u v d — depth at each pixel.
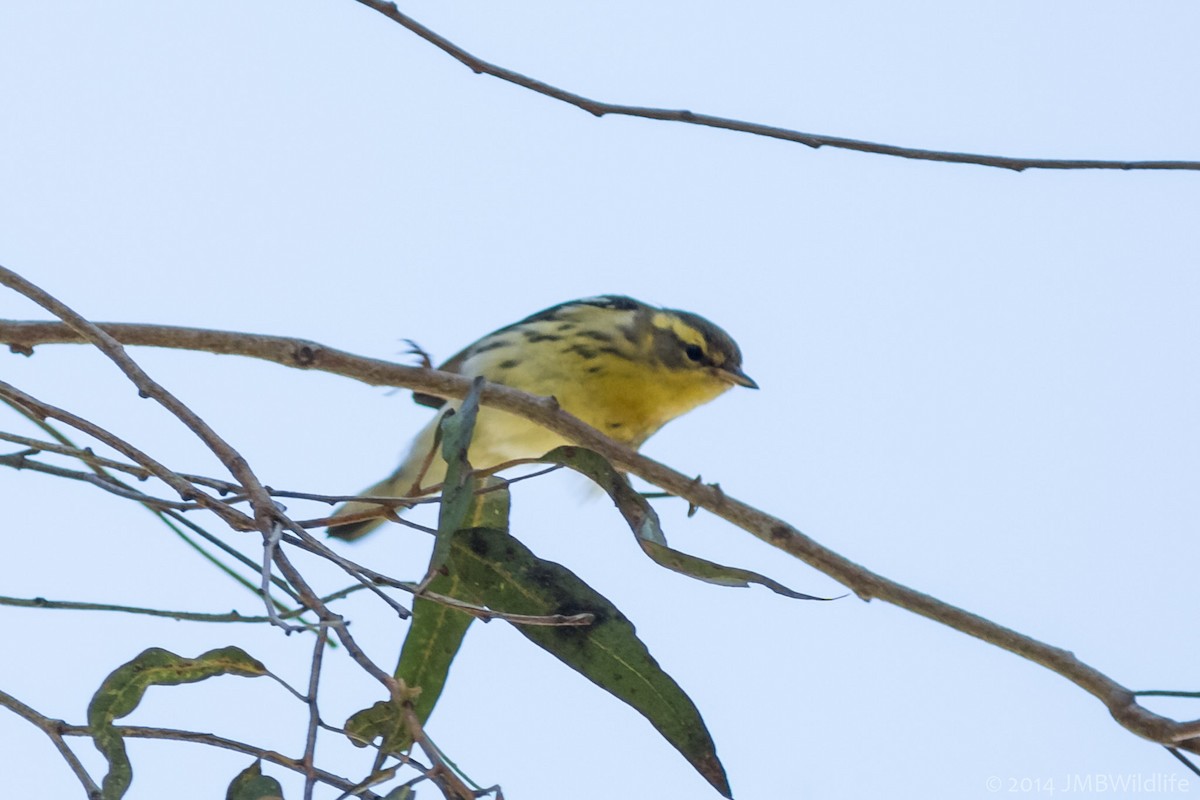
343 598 7.85
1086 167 8.30
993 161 8.30
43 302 7.47
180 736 6.64
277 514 6.79
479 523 9.23
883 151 8.43
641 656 7.52
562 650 7.60
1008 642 7.96
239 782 6.48
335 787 6.03
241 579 8.22
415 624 8.26
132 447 7.35
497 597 7.96
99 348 7.50
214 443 7.15
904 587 8.31
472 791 5.96
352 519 7.53
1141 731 7.44
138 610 7.79
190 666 7.20
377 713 7.16
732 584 7.54
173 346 9.23
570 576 7.94
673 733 7.34
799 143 8.40
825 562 8.53
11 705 6.84
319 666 6.06
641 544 7.80
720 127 8.50
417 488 8.11
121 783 6.65
